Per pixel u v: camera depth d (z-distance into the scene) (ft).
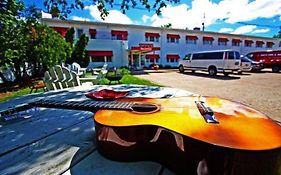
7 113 5.87
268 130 3.13
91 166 3.06
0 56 23.90
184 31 78.54
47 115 5.90
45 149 3.63
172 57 77.25
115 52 64.80
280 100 17.02
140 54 70.95
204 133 3.00
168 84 27.76
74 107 5.27
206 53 43.39
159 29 74.38
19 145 3.81
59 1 22.15
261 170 2.56
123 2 22.90
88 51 56.44
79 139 4.10
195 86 25.80
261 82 29.63
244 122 3.50
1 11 19.53
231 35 88.02
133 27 69.97
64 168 3.00
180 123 3.45
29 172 2.89
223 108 4.42
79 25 61.57
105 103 5.30
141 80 31.17
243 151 2.49
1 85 28.58
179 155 2.99
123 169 2.99
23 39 28.27
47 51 32.27
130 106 4.77
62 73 14.98
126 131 3.29
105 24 65.26
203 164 2.76
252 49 95.09
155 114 4.04
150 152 3.26
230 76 39.50
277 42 99.91
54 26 57.82
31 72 34.96
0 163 3.15
